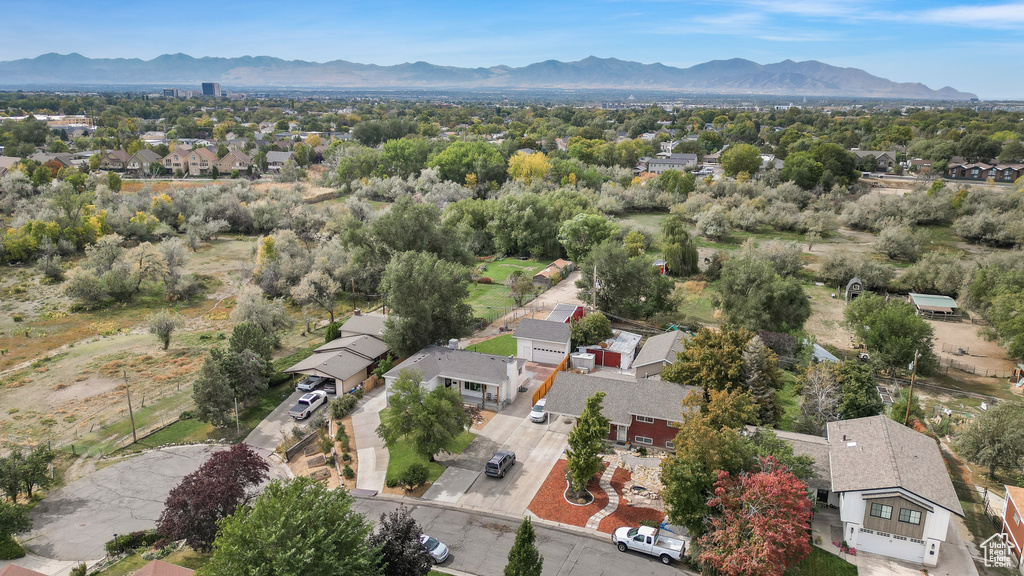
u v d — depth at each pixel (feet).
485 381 162.81
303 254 283.59
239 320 208.74
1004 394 176.04
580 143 609.42
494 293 272.92
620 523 116.67
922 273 270.26
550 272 285.84
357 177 508.53
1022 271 243.60
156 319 210.38
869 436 124.26
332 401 164.55
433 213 271.69
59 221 321.93
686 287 277.23
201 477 111.96
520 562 85.40
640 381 153.28
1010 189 457.27
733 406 124.88
